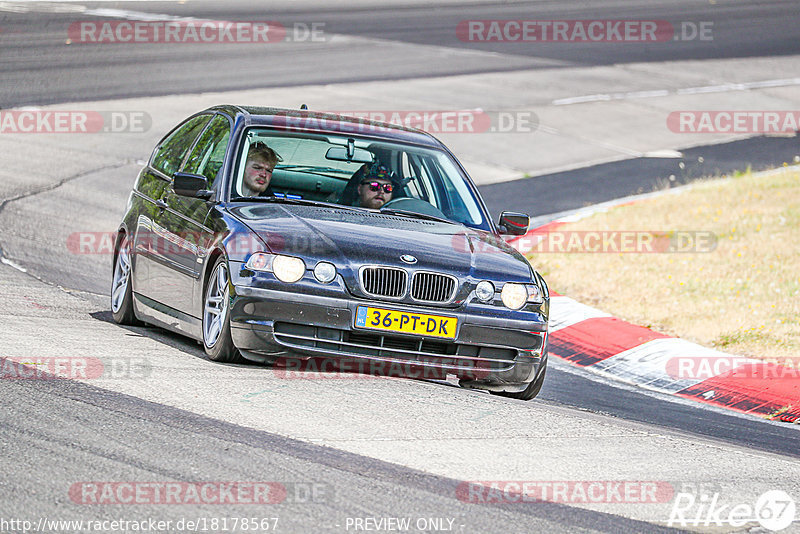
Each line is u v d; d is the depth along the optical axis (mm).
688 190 63469
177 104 74062
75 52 89062
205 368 24047
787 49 119438
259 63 91688
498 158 70438
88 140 63344
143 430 19016
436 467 18797
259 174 26812
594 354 35625
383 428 20750
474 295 24297
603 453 21203
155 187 30000
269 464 17891
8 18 103000
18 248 40062
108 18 107750
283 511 15852
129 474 16797
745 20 137000
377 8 132125
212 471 17266
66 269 38156
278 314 23281
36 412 19469
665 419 27578
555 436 21984
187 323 26234
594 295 42594
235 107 29531
